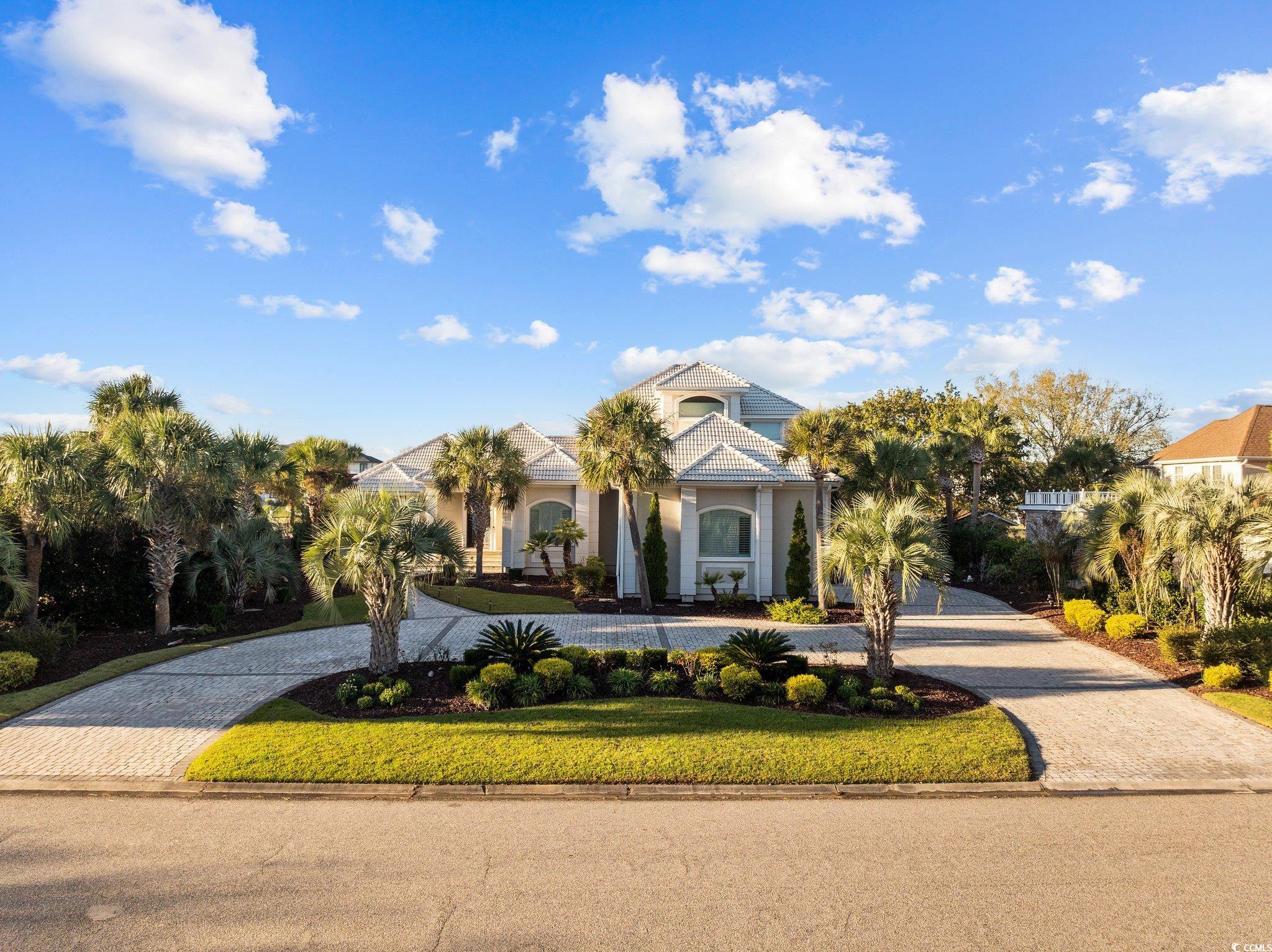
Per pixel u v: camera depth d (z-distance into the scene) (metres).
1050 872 6.78
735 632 18.09
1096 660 15.36
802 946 5.55
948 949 5.52
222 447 18.06
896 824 7.89
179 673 13.88
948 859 7.03
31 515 15.63
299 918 5.92
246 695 12.39
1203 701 12.37
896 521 12.52
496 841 7.41
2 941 5.55
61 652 15.46
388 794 8.65
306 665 14.46
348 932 5.71
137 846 7.25
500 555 34.06
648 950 5.50
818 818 8.05
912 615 20.72
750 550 22.81
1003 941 5.62
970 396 48.00
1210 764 9.66
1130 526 17.28
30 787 8.73
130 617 18.50
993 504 47.03
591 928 5.80
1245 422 32.44
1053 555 21.36
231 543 20.33
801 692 11.67
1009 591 24.50
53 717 11.24
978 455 34.19
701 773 9.09
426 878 6.61
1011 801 8.59
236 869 6.76
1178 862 7.00
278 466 24.55
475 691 11.65
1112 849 7.29
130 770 9.19
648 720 10.85
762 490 22.28
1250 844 7.41
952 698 12.25
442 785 8.84
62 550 17.61
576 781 8.95
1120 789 8.96
